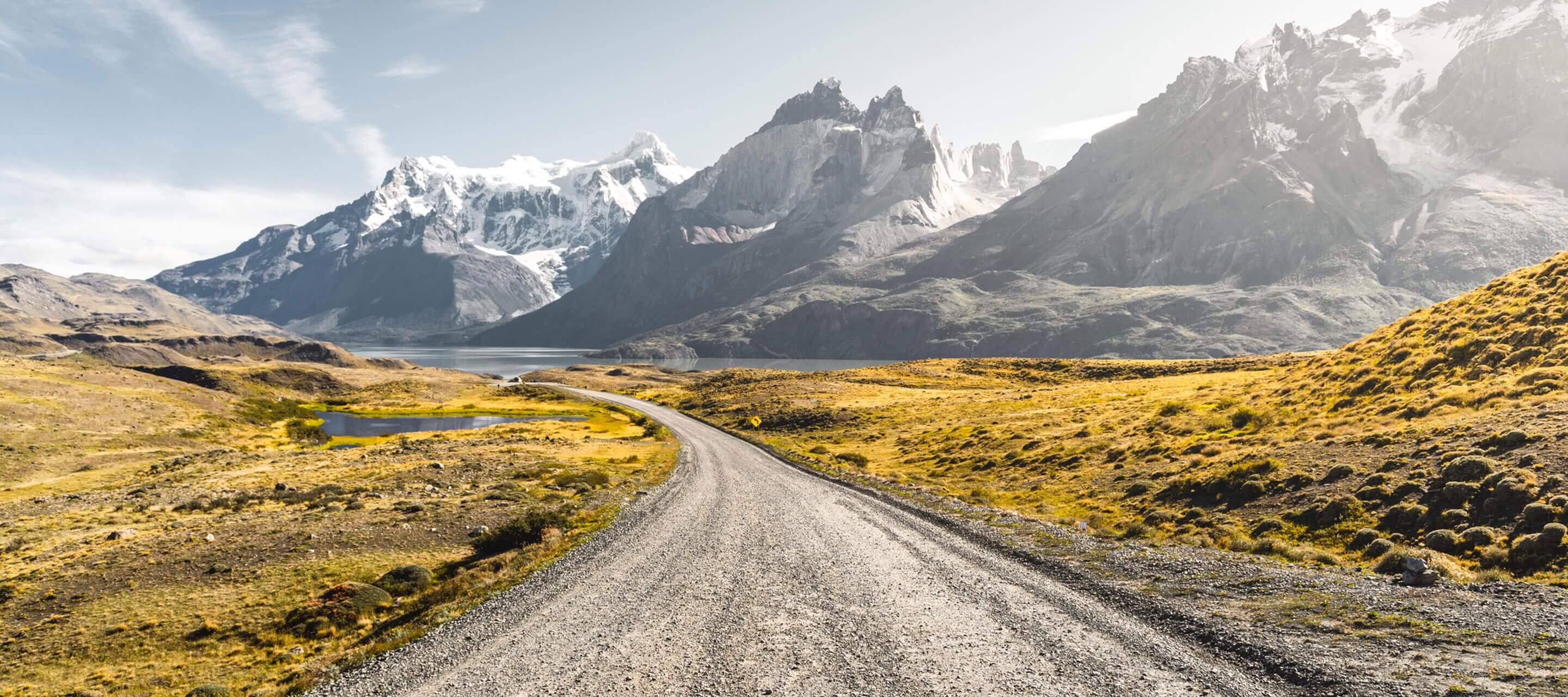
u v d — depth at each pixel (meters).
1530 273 41.00
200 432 110.06
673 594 21.06
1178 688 12.66
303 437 115.62
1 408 94.00
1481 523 19.77
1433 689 11.48
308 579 30.11
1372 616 14.90
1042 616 17.12
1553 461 20.94
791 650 15.87
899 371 161.75
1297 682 12.41
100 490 66.12
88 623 26.20
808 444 80.44
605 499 43.31
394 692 15.03
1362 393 37.81
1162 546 23.89
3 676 22.14
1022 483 42.34
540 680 14.98
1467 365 34.09
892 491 42.34
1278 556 21.61
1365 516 22.70
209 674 20.78
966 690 13.18
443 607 21.92
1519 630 13.25
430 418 149.88
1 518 51.06
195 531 39.09
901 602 19.03
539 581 23.62
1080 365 143.38
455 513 41.41
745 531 30.72
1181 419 46.72
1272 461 29.55
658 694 13.86
